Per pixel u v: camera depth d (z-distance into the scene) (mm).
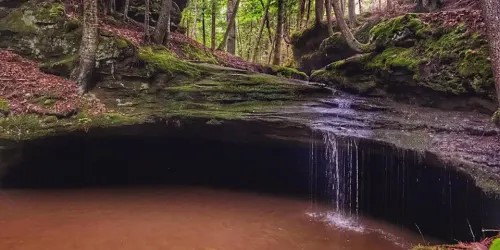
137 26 14992
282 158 10914
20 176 10086
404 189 7859
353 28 18828
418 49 10352
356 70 11969
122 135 10148
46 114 9805
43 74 11047
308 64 20062
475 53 8945
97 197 9820
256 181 11516
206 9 21594
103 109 10281
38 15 11844
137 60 11031
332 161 9070
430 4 15414
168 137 10625
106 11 14352
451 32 9750
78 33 11742
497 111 7875
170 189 10766
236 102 10586
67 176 10609
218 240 7422
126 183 11188
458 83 9109
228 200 9969
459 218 6793
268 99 10758
